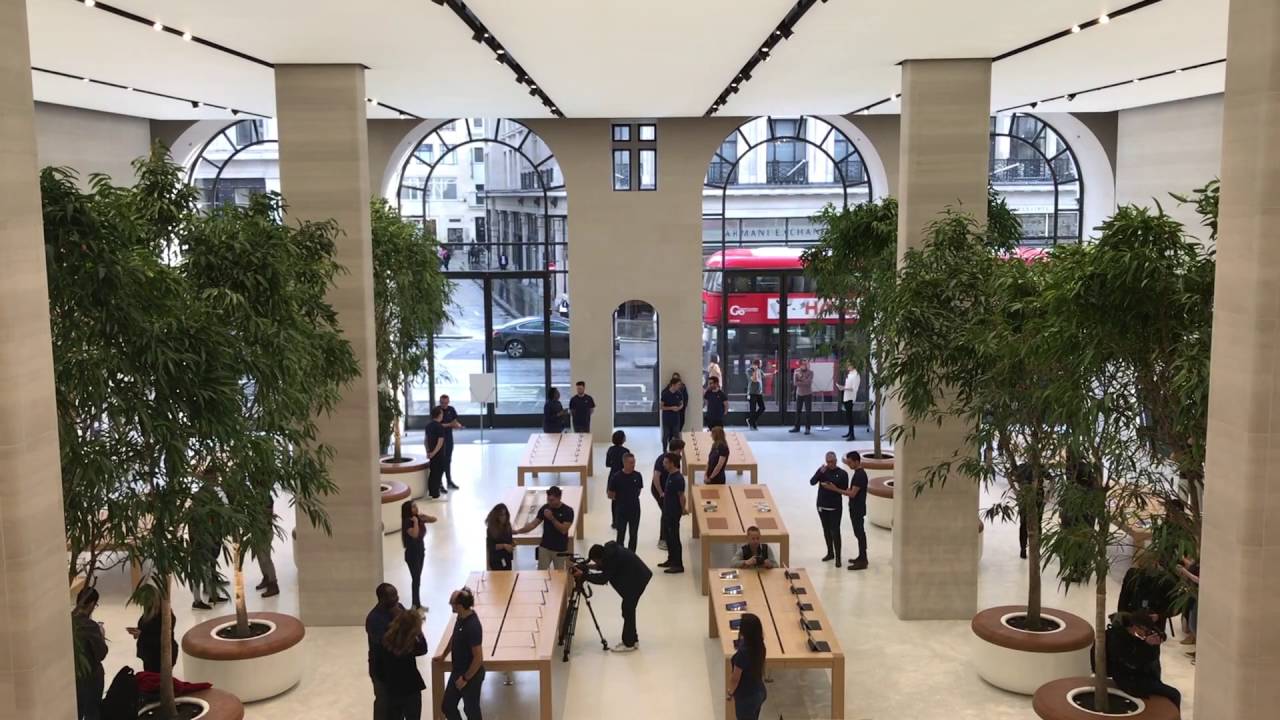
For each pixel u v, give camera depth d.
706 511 11.96
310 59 9.98
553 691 8.87
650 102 14.80
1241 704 4.52
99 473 5.54
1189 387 5.32
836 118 18.17
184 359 5.89
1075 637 8.61
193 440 6.66
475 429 19.20
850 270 13.70
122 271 5.50
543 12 8.21
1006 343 7.50
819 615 8.59
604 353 18.19
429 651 9.74
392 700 7.46
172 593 11.38
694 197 17.86
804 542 13.08
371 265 10.42
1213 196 5.85
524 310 18.86
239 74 11.62
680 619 10.53
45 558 4.36
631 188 17.89
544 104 14.98
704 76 12.02
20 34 4.18
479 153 18.36
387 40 9.17
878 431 14.67
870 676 9.09
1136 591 7.68
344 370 8.53
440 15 8.11
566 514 10.91
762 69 11.41
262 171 18.62
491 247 18.64
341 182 10.17
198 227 7.21
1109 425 6.47
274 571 11.35
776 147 18.41
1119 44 9.94
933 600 10.44
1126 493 6.74
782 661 7.80
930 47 9.70
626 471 12.10
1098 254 5.92
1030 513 8.64
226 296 6.84
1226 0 8.01
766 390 19.28
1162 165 16.23
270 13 8.08
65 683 4.52
